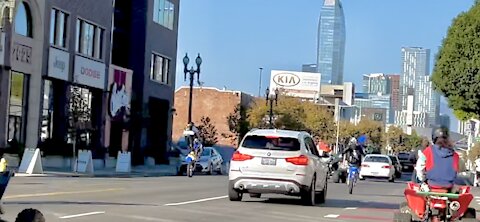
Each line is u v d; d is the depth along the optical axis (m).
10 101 40.78
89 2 48.38
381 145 130.12
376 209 21.20
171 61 63.38
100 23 50.00
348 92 170.75
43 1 42.81
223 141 90.25
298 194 20.03
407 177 62.53
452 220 12.77
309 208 20.05
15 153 38.81
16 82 41.28
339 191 30.53
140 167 52.41
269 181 19.81
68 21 46.00
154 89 60.25
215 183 31.92
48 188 23.59
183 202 20.02
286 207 19.86
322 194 22.47
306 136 21.06
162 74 62.09
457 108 33.62
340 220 17.23
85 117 46.00
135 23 58.25
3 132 39.53
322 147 22.81
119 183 29.05
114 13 56.84
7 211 15.48
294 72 135.50
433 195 12.70
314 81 135.00
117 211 16.59
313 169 20.48
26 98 42.25
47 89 44.34
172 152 63.12
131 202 19.33
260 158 19.91
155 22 60.12
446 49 33.44
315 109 99.38
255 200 21.83
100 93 50.56
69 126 44.81
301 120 86.31
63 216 15.09
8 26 39.34
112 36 54.59
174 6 63.69
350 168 28.88
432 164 12.93
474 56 32.53
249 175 19.94
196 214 16.80
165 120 62.44
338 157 39.59
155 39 60.19
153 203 19.28
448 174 12.84
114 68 52.12
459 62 32.88
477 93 32.66
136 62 58.09
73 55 46.50
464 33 32.75
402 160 71.44
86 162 38.62
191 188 27.22
